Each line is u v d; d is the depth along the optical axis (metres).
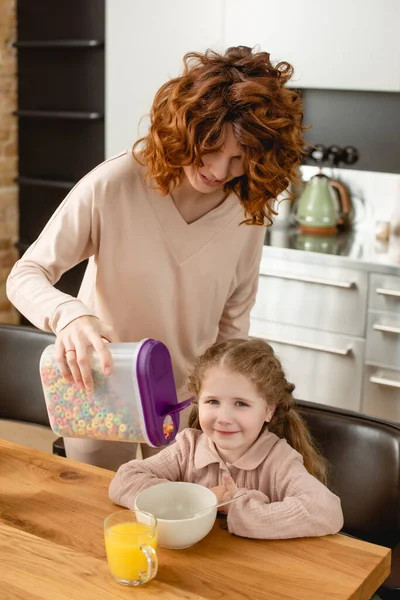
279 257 3.49
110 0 3.85
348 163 3.95
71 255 1.84
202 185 1.70
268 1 3.54
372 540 1.73
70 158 4.51
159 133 1.66
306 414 1.83
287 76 1.71
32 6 4.40
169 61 3.76
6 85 4.48
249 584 1.32
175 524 1.38
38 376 2.21
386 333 3.32
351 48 3.44
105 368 1.43
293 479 1.55
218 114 1.56
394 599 1.52
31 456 1.77
